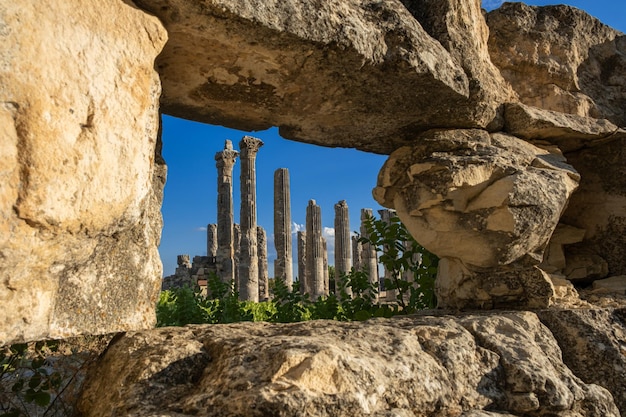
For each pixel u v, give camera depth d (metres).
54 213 2.15
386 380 2.37
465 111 4.23
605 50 5.41
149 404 2.21
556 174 4.17
